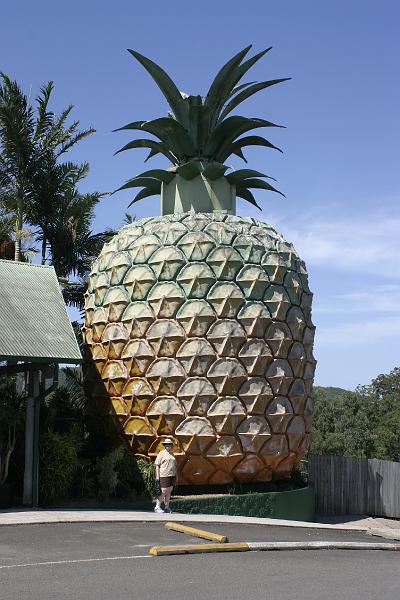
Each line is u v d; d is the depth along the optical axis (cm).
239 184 2502
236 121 2320
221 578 1050
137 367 2128
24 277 2136
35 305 2017
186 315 2105
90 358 2297
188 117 2377
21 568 1075
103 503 2012
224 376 2077
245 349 2106
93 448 2267
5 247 3028
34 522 1508
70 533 1413
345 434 5966
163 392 2095
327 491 2620
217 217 2264
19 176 2945
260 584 1020
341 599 948
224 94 2338
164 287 2144
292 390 2189
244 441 2088
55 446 1958
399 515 2716
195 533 1428
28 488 1852
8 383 2089
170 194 2434
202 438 2061
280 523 1798
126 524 1570
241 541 1443
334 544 1435
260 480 2192
